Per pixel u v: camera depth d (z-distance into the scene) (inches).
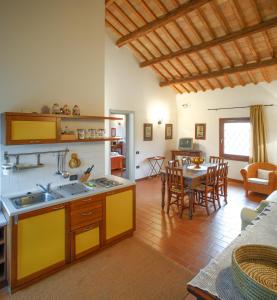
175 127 308.5
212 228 141.8
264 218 76.7
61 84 119.4
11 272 85.3
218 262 51.4
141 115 260.8
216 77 239.3
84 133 121.0
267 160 230.8
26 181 109.4
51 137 104.4
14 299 83.9
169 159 303.0
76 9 123.7
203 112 281.7
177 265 104.1
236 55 200.8
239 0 150.6
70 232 101.0
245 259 49.1
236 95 249.6
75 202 101.8
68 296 85.6
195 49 198.7
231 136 259.8
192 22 180.7
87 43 129.6
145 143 269.9
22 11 104.2
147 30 189.5
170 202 169.9
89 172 129.1
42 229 92.0
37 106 111.1
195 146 292.4
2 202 96.8
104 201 113.3
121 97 236.4
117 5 182.9
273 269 47.5
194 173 163.6
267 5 148.0
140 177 268.1
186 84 275.3
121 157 323.6
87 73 130.5
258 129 229.9
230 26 173.3
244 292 39.2
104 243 115.1
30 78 108.3
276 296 35.1
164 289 89.1
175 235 132.5
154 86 273.4
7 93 101.9
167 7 171.6
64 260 100.0
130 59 242.7
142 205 183.5
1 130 99.8
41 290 88.4
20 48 104.5
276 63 182.1
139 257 110.3
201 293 42.8
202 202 181.6
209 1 148.7
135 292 87.6
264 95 228.2
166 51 223.1
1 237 92.0
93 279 94.8
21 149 106.7
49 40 113.8
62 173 119.9
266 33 165.0
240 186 239.9
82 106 129.1
